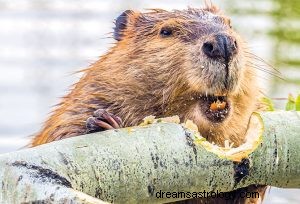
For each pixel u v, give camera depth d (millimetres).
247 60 9258
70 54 19844
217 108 8789
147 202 7609
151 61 9344
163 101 9188
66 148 7246
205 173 7773
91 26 21078
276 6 18625
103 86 9539
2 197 6895
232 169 7895
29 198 6723
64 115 9492
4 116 17625
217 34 8703
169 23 9523
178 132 7742
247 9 18672
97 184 7301
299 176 8289
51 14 21719
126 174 7430
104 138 7461
